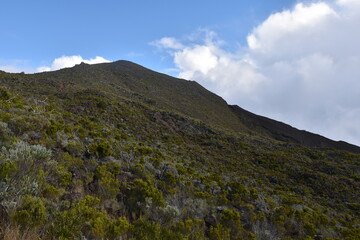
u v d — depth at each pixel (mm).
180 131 39094
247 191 10656
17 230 3102
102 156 8508
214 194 9812
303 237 8273
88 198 4781
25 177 4191
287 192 19703
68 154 7230
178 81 108125
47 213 3830
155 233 4383
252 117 97312
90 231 3926
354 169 31109
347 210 18406
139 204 5703
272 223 8469
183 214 6219
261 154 33281
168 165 11250
